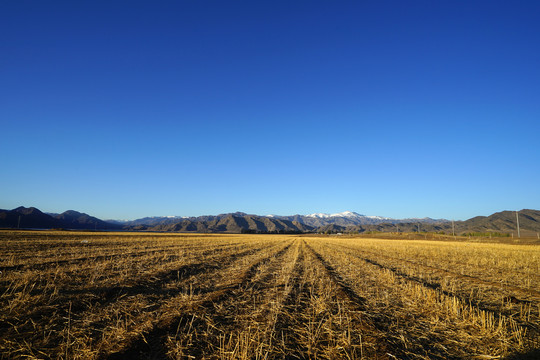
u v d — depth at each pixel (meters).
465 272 18.97
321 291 11.82
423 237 114.25
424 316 8.74
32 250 24.94
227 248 35.47
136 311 8.58
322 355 5.95
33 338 6.36
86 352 5.71
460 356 6.12
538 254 31.50
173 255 24.19
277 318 8.16
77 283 11.88
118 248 29.66
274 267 19.64
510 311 9.60
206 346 6.25
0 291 9.98
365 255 30.48
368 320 8.14
